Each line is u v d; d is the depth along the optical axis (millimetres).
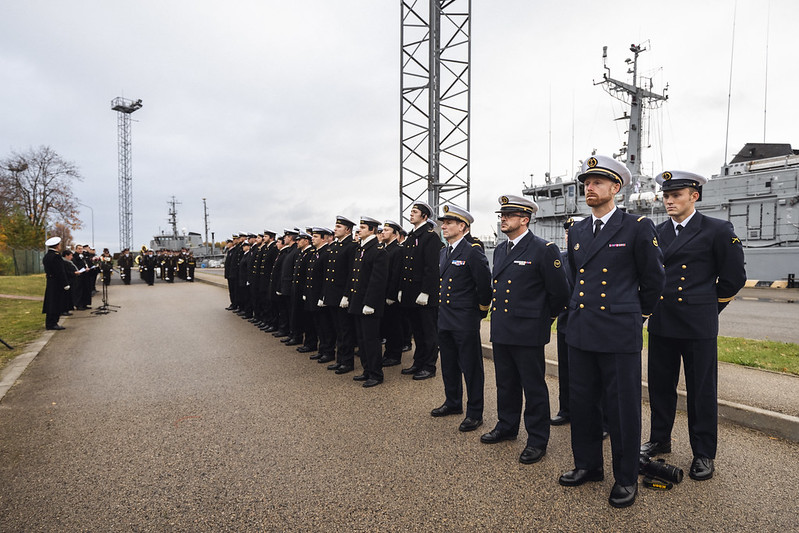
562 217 21391
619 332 2951
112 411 4641
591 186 3129
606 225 3137
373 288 5453
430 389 5383
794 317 10781
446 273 4359
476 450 3678
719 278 3328
